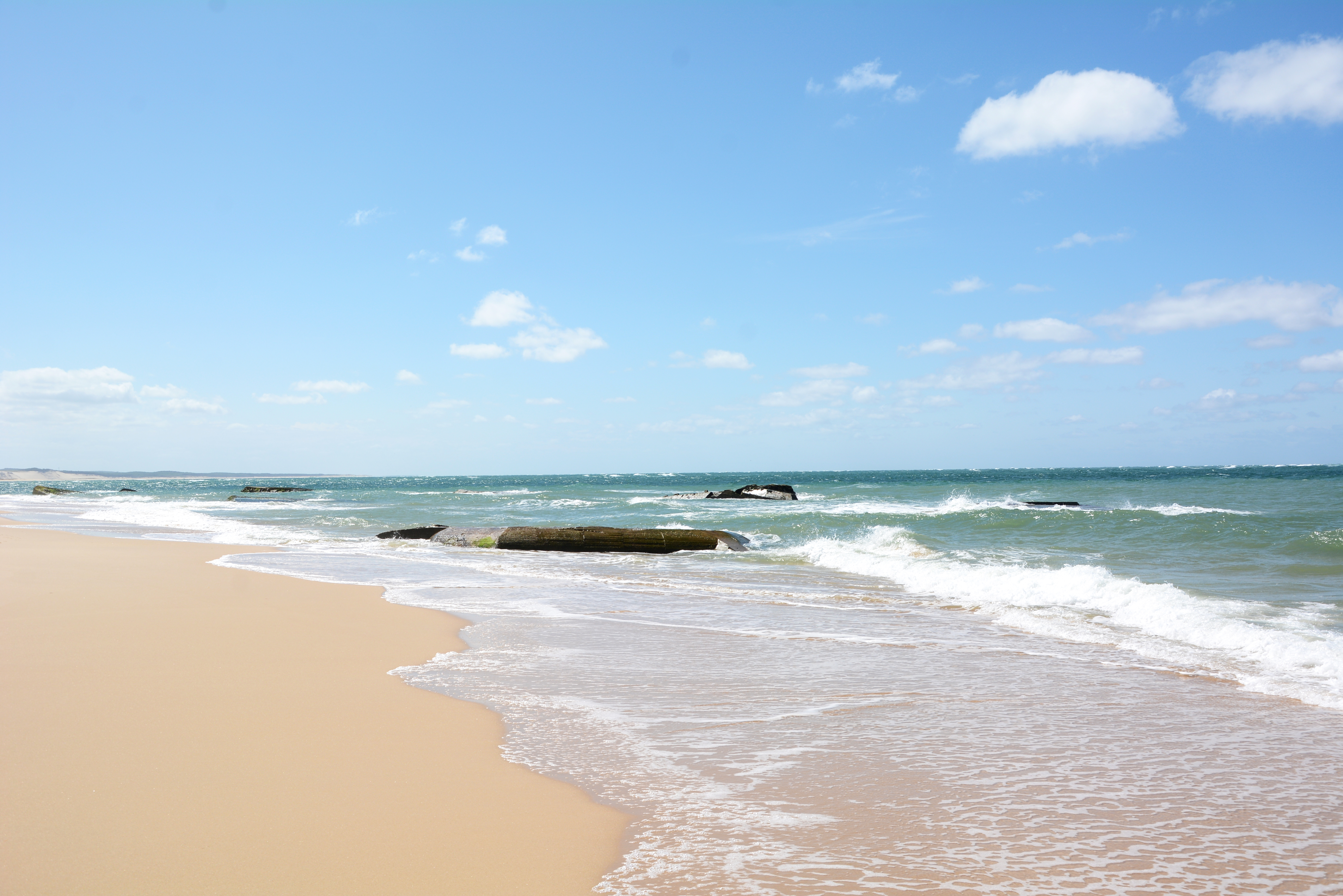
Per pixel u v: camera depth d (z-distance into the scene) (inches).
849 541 779.4
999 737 204.8
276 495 2342.5
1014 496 1738.4
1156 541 696.4
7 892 120.0
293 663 275.0
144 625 332.8
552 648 311.1
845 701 237.8
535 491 2719.0
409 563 634.2
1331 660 277.9
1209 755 191.3
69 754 181.5
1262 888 127.3
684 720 218.1
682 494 1971.0
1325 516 803.4
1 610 361.7
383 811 153.9
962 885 127.0
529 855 136.2
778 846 141.0
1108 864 135.1
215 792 161.6
